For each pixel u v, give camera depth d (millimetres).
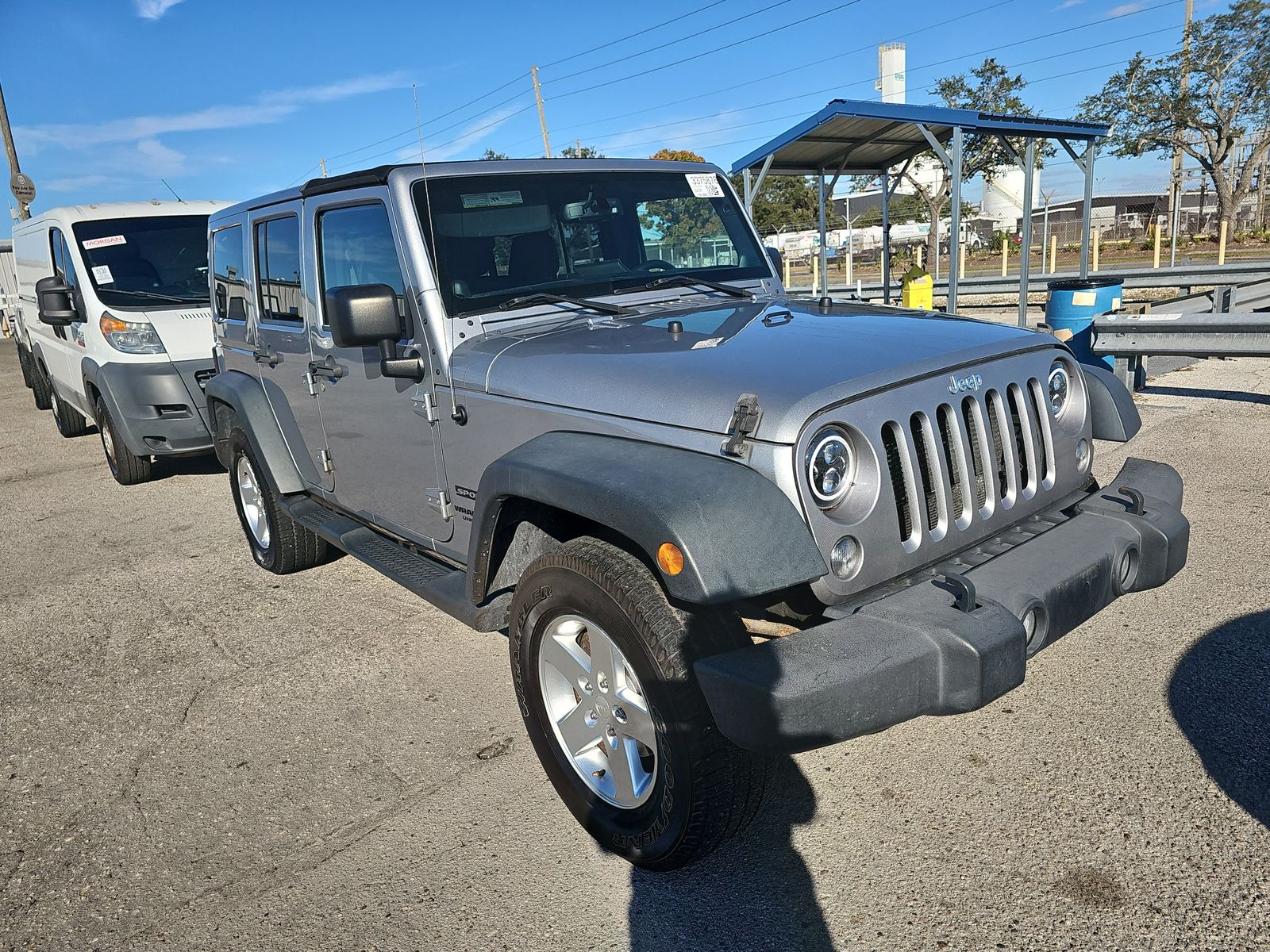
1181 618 3844
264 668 4188
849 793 2922
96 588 5477
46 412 13023
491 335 3291
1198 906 2324
